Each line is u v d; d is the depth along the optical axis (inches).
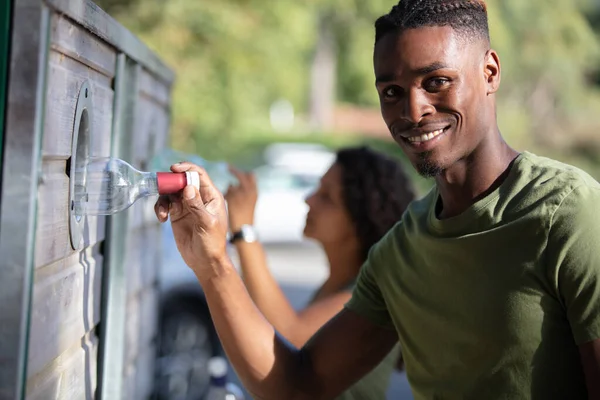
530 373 64.1
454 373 68.6
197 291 245.3
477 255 65.5
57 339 58.1
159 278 123.1
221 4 410.0
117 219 79.0
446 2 65.9
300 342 101.5
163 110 115.7
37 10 47.9
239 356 76.2
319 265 474.6
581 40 848.9
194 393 235.3
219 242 71.1
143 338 106.9
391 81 66.1
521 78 856.3
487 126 67.2
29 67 47.8
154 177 66.8
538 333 63.5
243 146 609.6
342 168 107.5
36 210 48.8
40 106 48.5
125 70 82.8
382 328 80.1
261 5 434.6
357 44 679.1
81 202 62.9
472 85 66.0
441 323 69.2
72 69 58.4
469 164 67.6
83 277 66.7
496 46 702.5
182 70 404.8
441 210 72.0
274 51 441.4
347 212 105.6
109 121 74.5
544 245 62.8
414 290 72.1
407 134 66.7
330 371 80.0
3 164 47.8
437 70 64.6
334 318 81.7
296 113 1034.7
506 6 768.3
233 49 415.8
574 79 872.3
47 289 54.4
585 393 64.1
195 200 67.8
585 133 869.8
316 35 668.1
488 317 64.9
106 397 78.9
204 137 464.4
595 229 61.4
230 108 430.0
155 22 391.2
